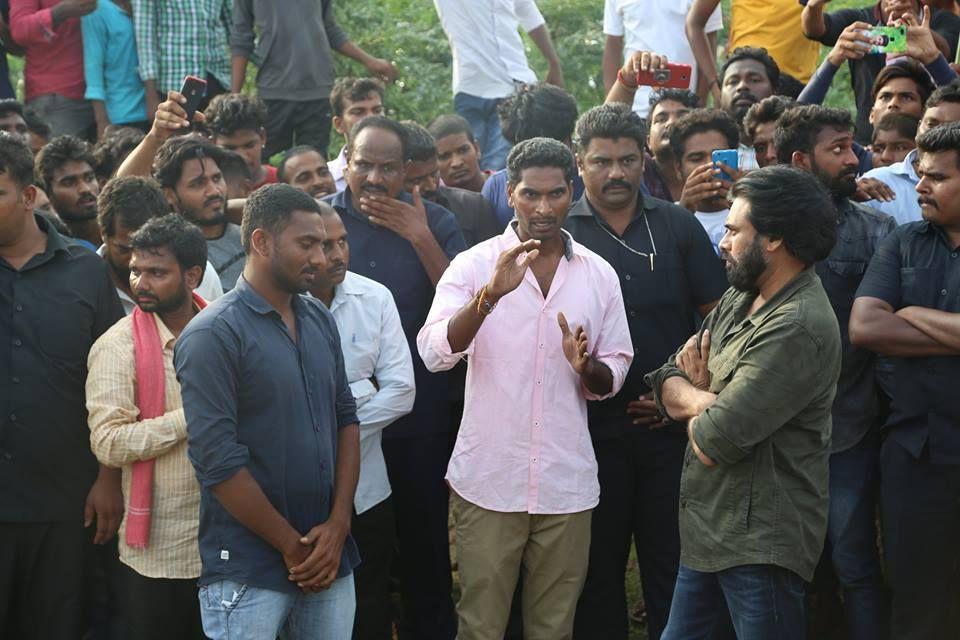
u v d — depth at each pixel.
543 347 4.36
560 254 4.49
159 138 5.35
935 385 4.27
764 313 3.71
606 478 4.77
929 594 4.36
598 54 9.78
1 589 4.31
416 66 9.39
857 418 4.58
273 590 3.72
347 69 9.24
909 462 4.34
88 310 4.39
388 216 4.98
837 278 4.67
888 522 4.42
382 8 9.83
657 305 4.81
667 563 4.78
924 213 4.30
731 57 6.52
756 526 3.68
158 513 4.12
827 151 4.70
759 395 3.58
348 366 4.67
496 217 5.61
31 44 7.61
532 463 4.33
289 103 7.83
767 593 3.70
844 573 4.55
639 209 4.89
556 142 4.42
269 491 3.72
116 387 4.14
